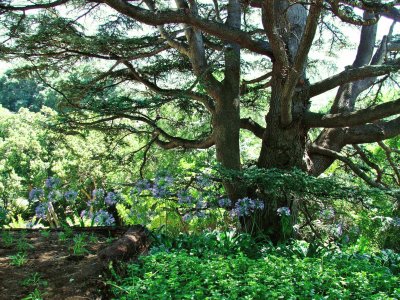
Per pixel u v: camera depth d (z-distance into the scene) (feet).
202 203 27.99
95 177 65.98
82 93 41.73
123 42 38.63
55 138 48.34
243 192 35.19
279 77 37.24
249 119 43.29
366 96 50.39
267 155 38.11
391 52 50.72
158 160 52.37
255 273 15.87
